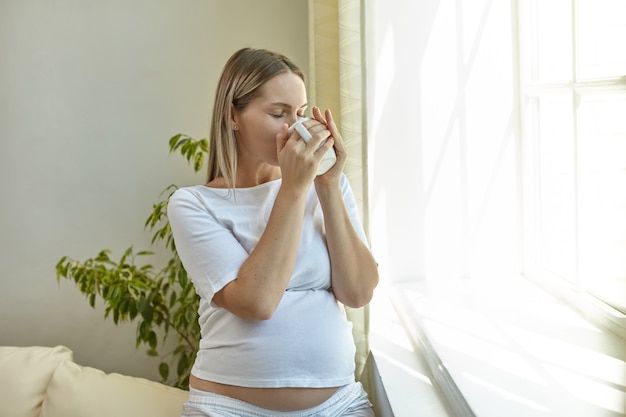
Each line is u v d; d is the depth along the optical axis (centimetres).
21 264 249
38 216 248
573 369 121
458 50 202
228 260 122
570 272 173
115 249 250
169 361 253
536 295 181
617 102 129
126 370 254
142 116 245
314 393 124
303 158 118
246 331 123
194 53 243
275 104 125
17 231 248
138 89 244
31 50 242
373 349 167
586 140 151
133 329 253
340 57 173
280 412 124
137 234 249
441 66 203
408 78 202
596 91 141
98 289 220
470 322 158
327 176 127
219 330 126
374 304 204
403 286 202
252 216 130
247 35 242
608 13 133
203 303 132
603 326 146
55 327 251
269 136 126
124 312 214
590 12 145
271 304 118
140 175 247
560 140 174
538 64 194
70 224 248
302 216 121
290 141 119
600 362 124
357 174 173
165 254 250
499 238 208
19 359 203
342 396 129
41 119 245
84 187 247
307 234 132
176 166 247
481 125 204
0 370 199
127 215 248
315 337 125
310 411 125
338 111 186
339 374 128
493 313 164
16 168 246
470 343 141
